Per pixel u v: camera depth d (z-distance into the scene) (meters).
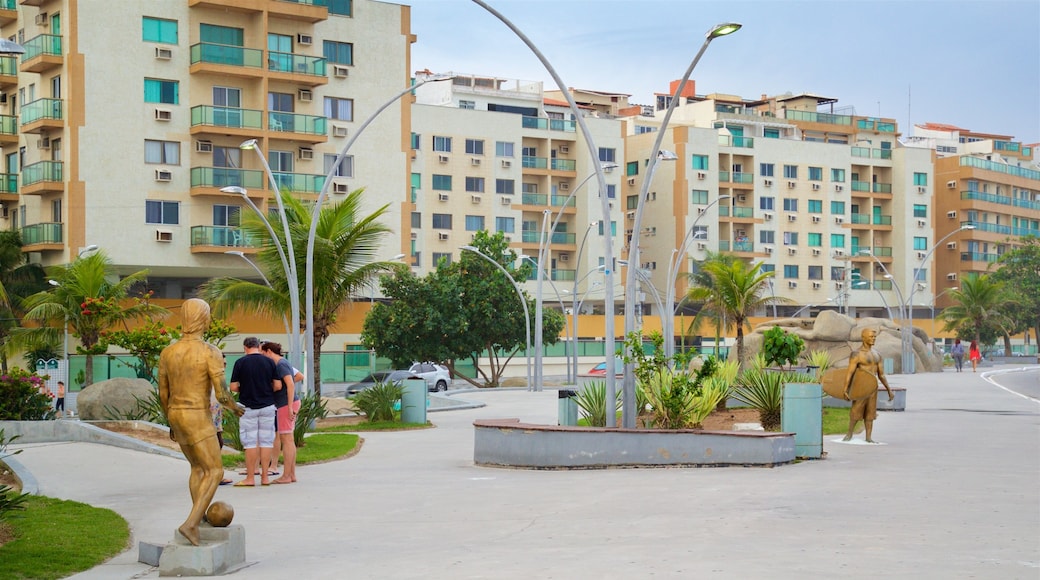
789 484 14.82
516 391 52.22
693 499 13.37
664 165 90.31
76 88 53.81
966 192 107.25
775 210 94.25
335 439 23.25
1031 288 96.38
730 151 91.81
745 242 92.06
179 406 9.99
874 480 15.27
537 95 92.50
